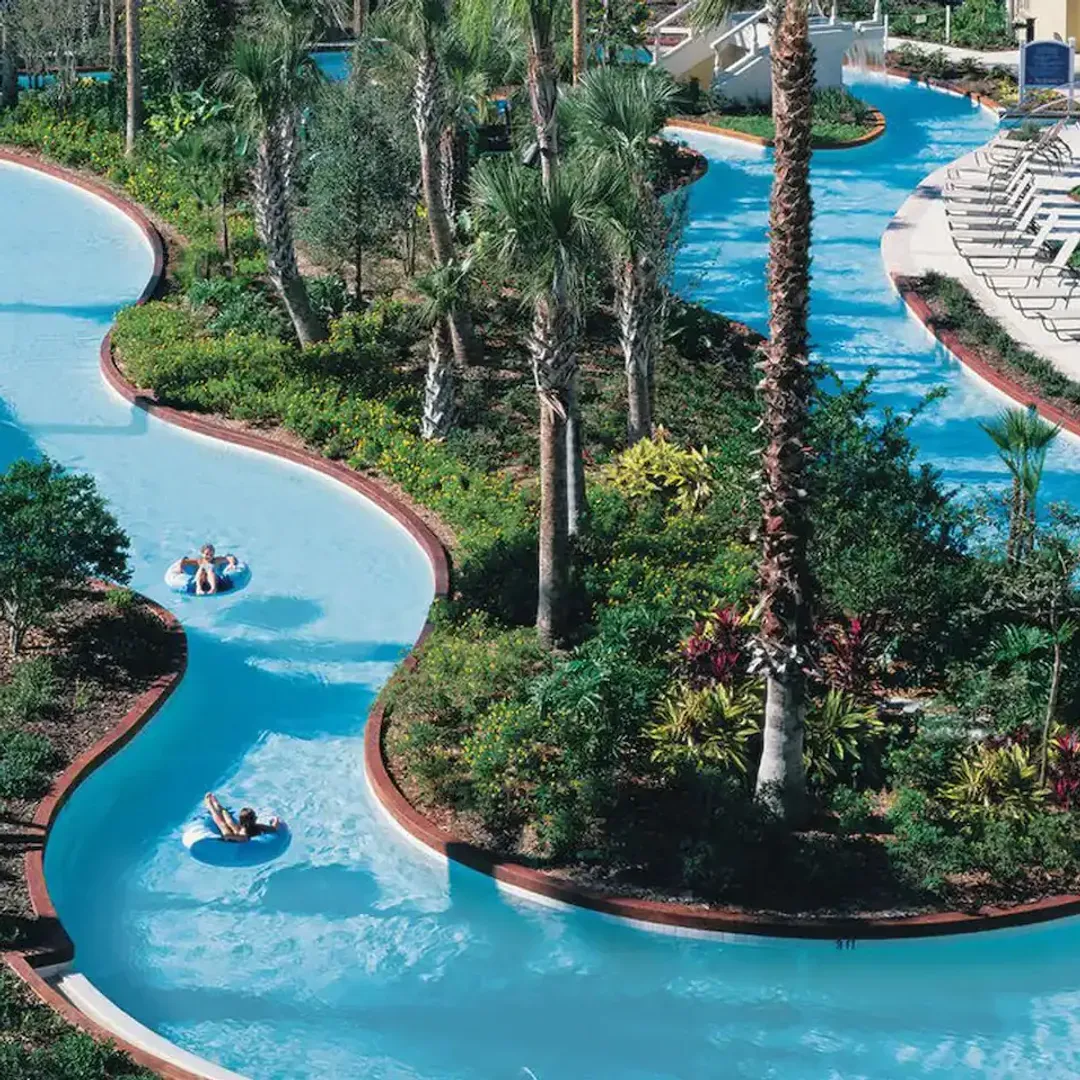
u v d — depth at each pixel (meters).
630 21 51.09
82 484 25.47
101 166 47.44
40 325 38.53
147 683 24.92
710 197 46.28
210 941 20.27
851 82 56.38
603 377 34.16
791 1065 18.34
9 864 20.77
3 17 51.97
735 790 21.16
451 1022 19.00
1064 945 20.03
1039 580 22.95
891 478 26.02
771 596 20.30
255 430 32.97
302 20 33.81
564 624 25.06
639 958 19.92
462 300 31.38
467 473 30.50
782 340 19.09
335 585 28.22
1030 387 33.91
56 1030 17.88
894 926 19.78
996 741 22.05
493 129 46.69
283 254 34.94
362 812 22.61
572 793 21.69
